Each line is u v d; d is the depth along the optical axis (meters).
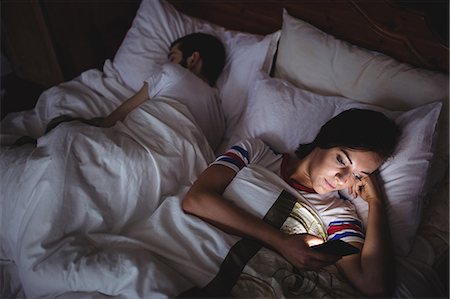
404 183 1.05
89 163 1.03
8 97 2.14
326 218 1.06
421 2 1.21
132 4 1.99
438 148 1.16
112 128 1.24
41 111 1.54
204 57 1.52
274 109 1.26
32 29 1.95
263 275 0.90
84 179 1.01
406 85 1.19
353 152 0.98
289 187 1.08
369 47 1.38
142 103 1.34
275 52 1.49
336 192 1.14
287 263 0.95
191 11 1.85
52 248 0.90
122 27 2.05
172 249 0.94
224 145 1.48
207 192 1.01
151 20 1.70
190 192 1.04
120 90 1.63
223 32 1.66
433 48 1.23
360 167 0.99
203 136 1.29
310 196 1.08
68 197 0.96
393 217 1.05
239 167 1.10
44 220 0.92
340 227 1.04
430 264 1.04
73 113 1.47
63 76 2.08
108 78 1.66
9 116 1.55
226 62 1.59
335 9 1.40
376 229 0.99
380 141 0.98
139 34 1.70
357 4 1.33
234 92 1.51
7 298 0.99
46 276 0.86
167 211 1.03
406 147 1.06
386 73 1.22
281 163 1.16
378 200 1.04
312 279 0.93
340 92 1.30
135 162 1.06
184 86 1.38
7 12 1.95
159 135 1.20
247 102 1.43
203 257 0.93
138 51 1.66
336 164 1.00
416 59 1.28
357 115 1.03
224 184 1.07
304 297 0.89
